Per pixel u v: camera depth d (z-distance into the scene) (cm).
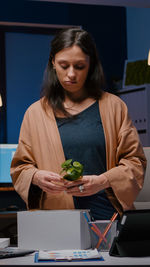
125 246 125
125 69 538
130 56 580
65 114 159
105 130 156
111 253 126
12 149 398
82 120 158
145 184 256
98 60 164
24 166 157
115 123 159
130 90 530
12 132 547
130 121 162
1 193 429
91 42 155
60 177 140
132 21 579
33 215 140
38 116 162
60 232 136
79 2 494
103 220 144
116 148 156
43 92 167
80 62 149
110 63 576
